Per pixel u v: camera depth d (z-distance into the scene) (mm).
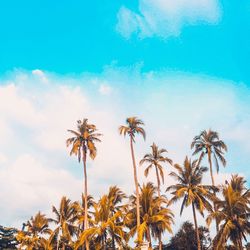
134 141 63562
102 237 55250
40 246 74062
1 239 81188
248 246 61844
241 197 49188
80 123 66375
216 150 69312
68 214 73375
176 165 61875
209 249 60469
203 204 58625
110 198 65750
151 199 54875
